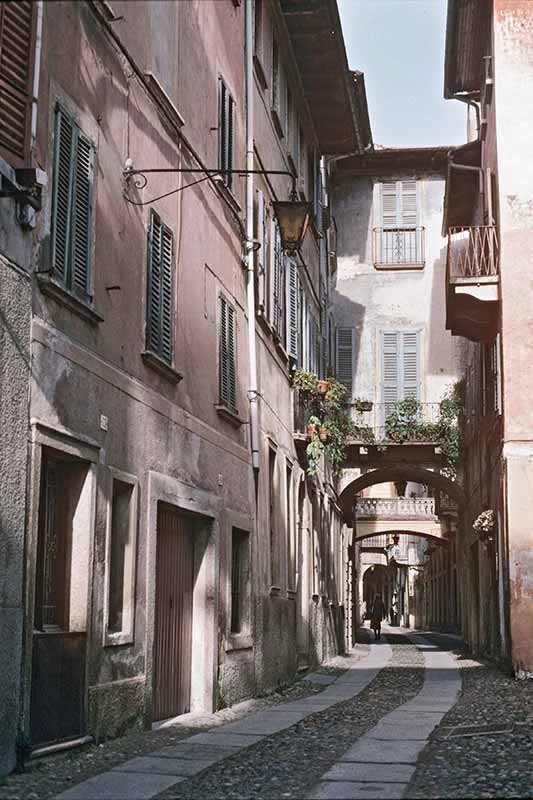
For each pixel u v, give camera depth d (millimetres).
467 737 10508
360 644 40656
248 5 17234
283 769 8477
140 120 11367
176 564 12930
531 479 19297
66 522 9445
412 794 7227
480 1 22078
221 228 15016
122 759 8938
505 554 19625
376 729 11344
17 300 8180
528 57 20703
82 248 9570
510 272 19984
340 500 31328
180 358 12688
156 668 11891
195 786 7684
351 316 33219
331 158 29172
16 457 8102
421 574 69500
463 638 34219
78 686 9250
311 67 23094
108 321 10203
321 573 25141
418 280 33250
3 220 8008
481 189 24266
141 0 11438
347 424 30625
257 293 17391
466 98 25781
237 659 14812
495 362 21094
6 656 7855
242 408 16047
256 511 16484
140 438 11062
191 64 13516
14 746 7977
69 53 9344
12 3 8164
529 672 18750
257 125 18219
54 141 8961
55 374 8859
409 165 33750
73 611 9344
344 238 33688
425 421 31641
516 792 7301
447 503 36281
